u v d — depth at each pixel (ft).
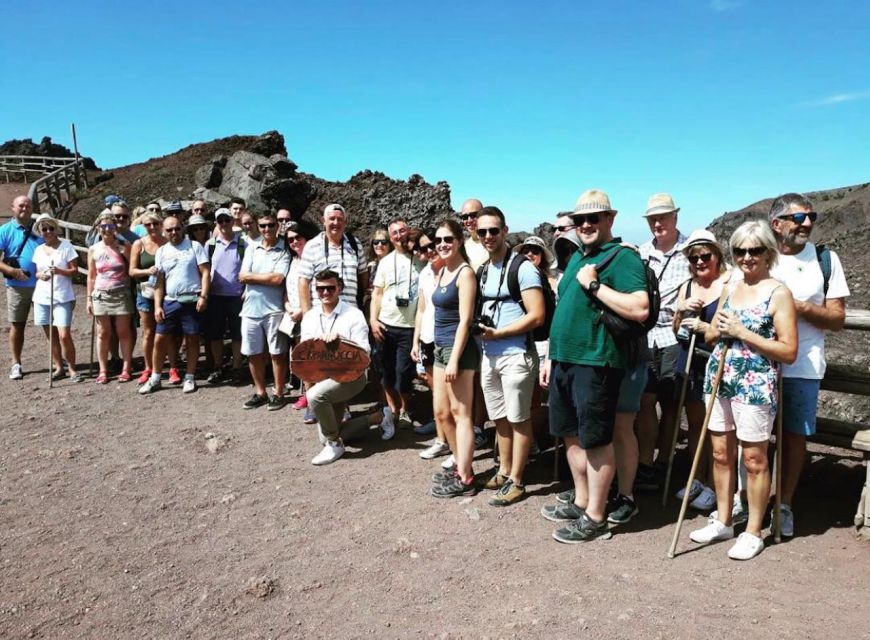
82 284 47.01
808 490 15.71
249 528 13.93
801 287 12.90
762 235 11.73
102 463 17.66
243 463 17.84
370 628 10.30
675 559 12.31
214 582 11.71
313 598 11.20
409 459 18.26
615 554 12.56
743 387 12.19
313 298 20.65
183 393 24.72
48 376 26.96
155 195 76.23
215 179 62.34
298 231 22.34
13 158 119.65
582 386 12.50
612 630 10.03
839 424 14.53
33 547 12.98
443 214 76.74
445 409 15.97
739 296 12.40
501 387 15.12
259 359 23.06
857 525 13.20
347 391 17.54
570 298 12.63
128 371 26.45
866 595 10.92
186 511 14.76
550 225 42.88
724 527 12.97
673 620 10.25
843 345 21.94
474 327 14.65
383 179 88.79
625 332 11.97
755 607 10.57
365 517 14.46
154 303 25.14
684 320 14.51
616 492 15.47
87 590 11.43
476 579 11.72
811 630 9.91
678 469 17.02
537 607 10.75
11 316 26.02
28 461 17.66
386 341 20.44
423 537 13.44
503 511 14.67
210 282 25.30
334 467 17.63
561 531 13.16
